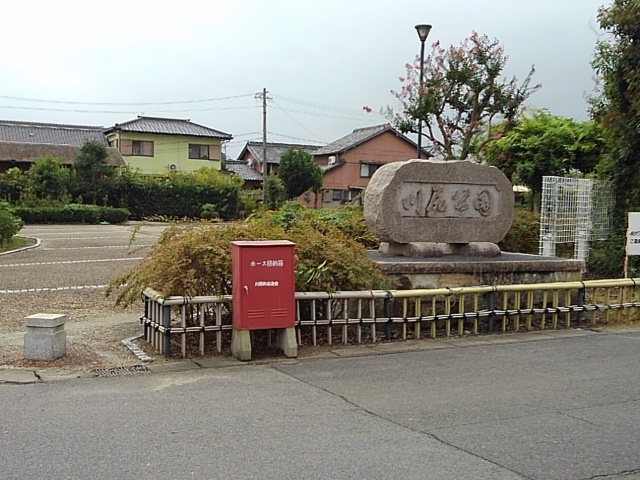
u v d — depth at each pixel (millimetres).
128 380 5988
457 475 3895
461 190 9867
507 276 9273
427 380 6047
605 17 12117
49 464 4008
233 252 6875
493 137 16719
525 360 6863
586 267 13359
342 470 3943
